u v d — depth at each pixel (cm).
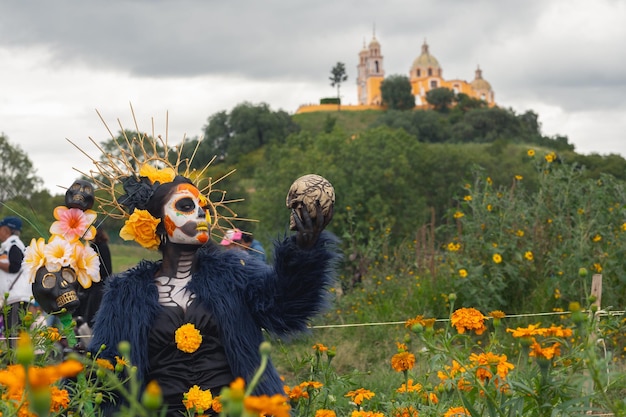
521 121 12481
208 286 471
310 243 459
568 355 349
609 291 1003
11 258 794
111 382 401
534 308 1032
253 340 473
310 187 457
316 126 14688
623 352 645
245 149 10156
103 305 474
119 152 526
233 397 190
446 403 419
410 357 453
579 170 1183
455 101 15250
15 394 291
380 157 3478
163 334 464
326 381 498
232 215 552
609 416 410
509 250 1096
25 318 443
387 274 1303
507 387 362
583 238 1040
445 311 1079
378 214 3259
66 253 525
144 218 480
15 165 2658
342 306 1170
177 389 460
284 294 468
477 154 5025
